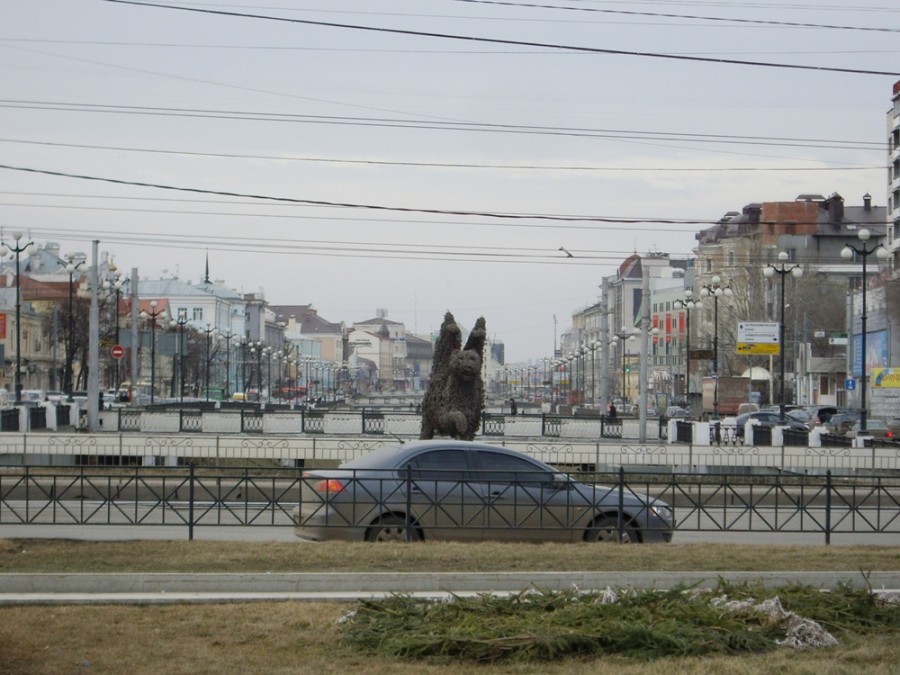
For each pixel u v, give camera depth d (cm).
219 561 1838
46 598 1545
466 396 3812
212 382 16012
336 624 1398
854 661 1244
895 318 7575
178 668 1195
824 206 13262
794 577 1769
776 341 7756
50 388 13200
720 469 4344
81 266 7825
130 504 2595
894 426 6488
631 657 1268
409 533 2095
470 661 1248
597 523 2172
